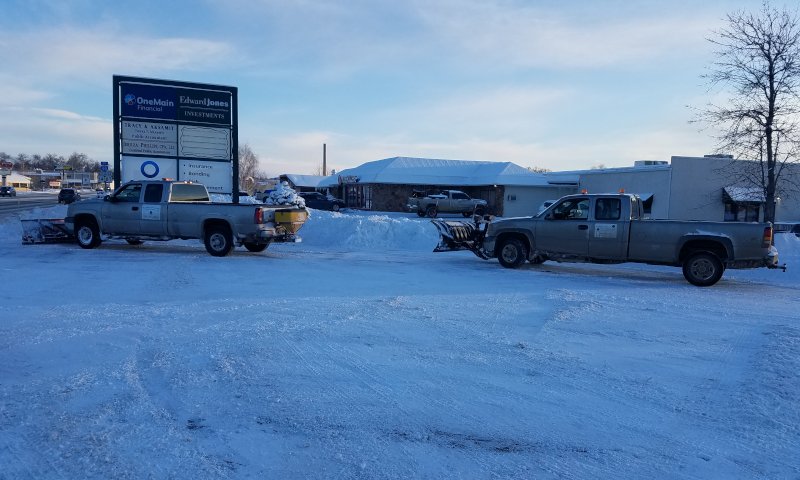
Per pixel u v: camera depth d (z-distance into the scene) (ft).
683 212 109.29
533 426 15.72
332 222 72.74
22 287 34.71
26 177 422.82
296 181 238.48
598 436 15.15
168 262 47.93
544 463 13.66
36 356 20.90
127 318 26.58
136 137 70.13
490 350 22.43
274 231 54.08
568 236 45.78
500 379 19.26
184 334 23.88
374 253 60.08
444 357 21.47
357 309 29.32
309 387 18.22
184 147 71.87
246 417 15.92
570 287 38.40
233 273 41.96
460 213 152.25
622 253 44.04
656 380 19.34
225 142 73.46
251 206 52.90
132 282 37.11
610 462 13.75
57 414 15.92
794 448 14.48
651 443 14.76
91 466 13.15
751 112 62.08
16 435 14.64
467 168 180.86
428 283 38.83
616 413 16.62
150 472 12.91
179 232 54.70
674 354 22.33
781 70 60.29
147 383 18.33
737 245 40.45
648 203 112.57
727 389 18.51
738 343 23.99
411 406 16.92
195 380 18.56
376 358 21.20
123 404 16.63
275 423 15.57
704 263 41.11
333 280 39.45
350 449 14.19
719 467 13.56
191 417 15.85
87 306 29.22
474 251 52.85
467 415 16.37
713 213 110.63
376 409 16.65
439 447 14.40
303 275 41.65
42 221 61.16
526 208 159.94
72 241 62.54
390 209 167.84
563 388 18.53
